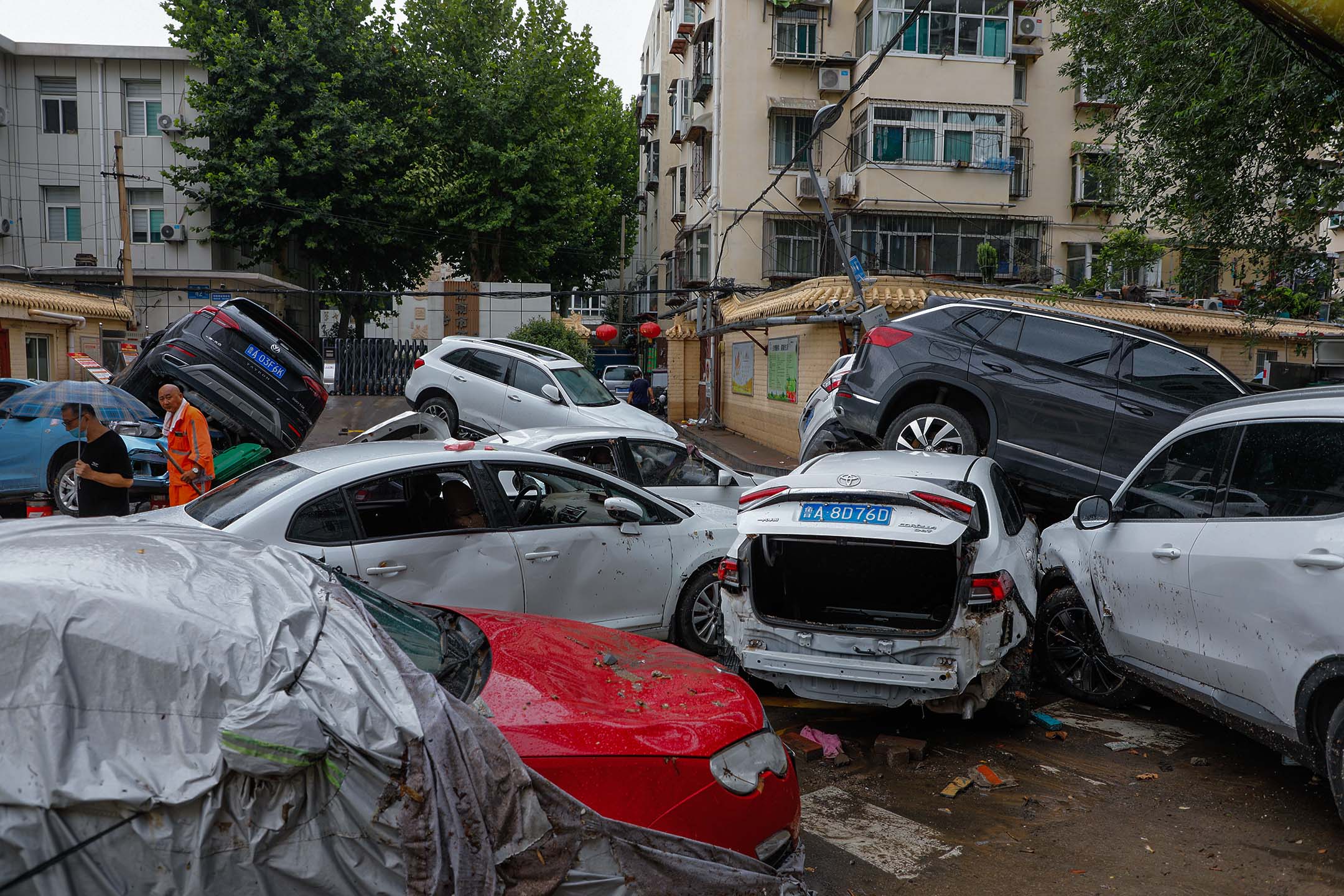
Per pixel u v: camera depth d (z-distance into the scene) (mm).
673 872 2635
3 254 27875
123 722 2154
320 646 2498
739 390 23438
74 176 28094
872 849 3920
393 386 26422
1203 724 5465
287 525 5094
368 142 26609
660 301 40719
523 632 3531
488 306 28203
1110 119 12133
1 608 2197
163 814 2084
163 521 5320
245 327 11992
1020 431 8273
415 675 2541
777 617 5281
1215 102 7680
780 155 27078
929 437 8852
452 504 5707
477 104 29078
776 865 3061
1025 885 3615
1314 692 3775
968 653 4629
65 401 10688
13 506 10883
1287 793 4449
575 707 2895
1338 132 7492
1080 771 4766
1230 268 9188
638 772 2723
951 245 26109
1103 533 5457
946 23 25484
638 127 47281
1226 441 4613
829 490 4801
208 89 26500
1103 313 18609
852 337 16531
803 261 27125
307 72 26812
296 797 2189
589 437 8297
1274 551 3994
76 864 2012
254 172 26156
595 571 5922
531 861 2398
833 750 4922
